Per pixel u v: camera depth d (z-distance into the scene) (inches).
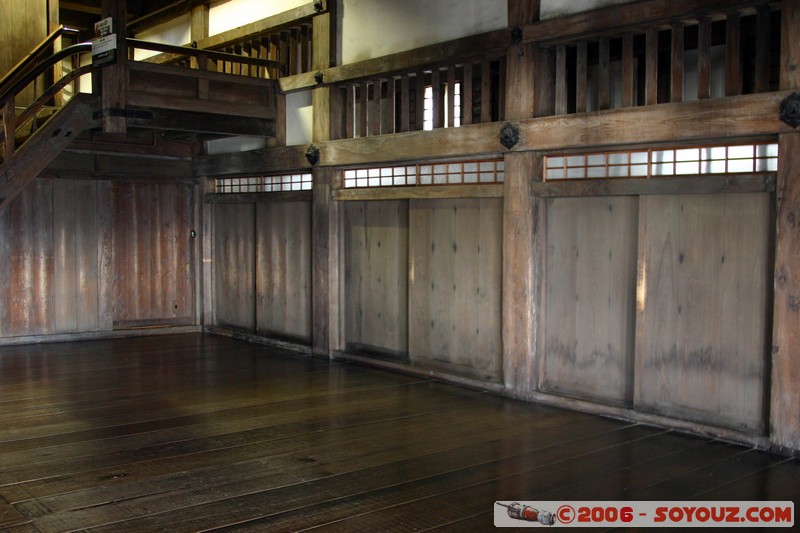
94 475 158.2
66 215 339.3
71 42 484.7
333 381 254.8
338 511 139.0
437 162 255.0
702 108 182.7
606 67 205.3
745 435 180.4
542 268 225.6
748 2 173.9
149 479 155.9
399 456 172.1
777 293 172.4
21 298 330.6
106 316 350.3
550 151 219.1
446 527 132.0
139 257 361.7
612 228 209.3
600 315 212.8
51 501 143.2
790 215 169.5
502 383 235.9
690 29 201.5
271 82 314.0
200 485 152.5
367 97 279.7
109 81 268.2
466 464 166.2
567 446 180.1
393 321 277.9
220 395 233.5
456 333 252.2
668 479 156.5
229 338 351.9
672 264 194.9
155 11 398.0
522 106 221.8
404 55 256.1
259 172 331.6
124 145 352.5
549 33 213.0
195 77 290.2
